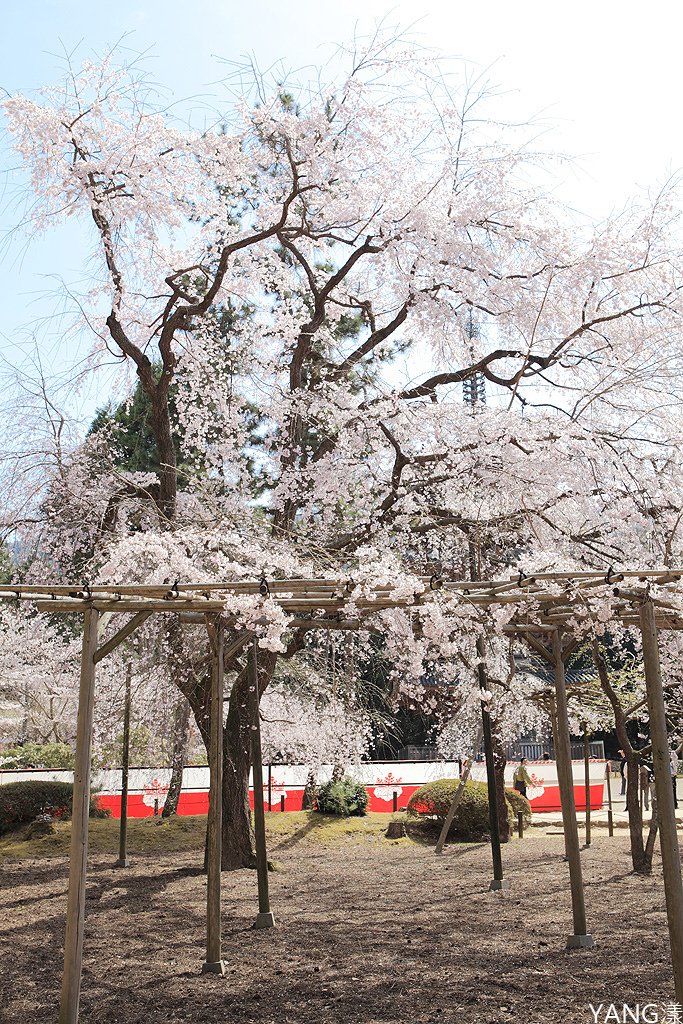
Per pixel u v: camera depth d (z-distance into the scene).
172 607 5.18
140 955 6.34
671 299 8.66
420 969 5.72
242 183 10.60
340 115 9.52
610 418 9.17
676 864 4.67
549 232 8.96
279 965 5.93
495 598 5.46
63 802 13.58
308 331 10.36
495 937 6.64
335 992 5.23
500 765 13.42
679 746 9.66
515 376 9.16
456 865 10.77
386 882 9.52
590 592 5.15
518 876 9.73
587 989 5.13
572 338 9.09
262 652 9.85
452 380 9.57
